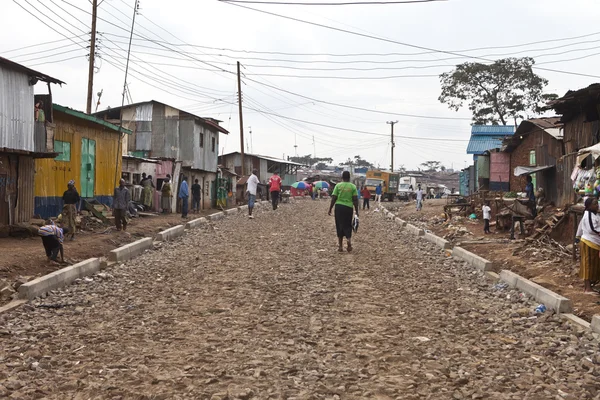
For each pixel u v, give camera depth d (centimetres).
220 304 910
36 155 1714
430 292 1042
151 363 616
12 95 1580
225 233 2014
